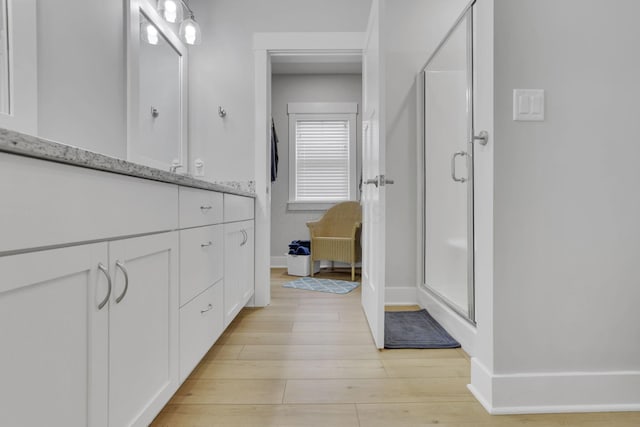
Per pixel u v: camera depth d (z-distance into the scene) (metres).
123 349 0.90
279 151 4.51
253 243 2.57
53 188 0.67
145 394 1.01
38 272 0.63
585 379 1.29
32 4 1.23
